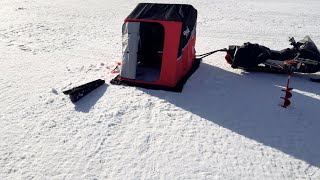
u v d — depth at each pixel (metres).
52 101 5.73
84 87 5.97
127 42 6.28
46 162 4.19
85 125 5.02
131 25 6.18
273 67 7.07
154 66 7.37
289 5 16.20
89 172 4.03
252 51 7.05
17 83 6.44
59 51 8.53
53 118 5.19
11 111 5.38
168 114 5.39
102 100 5.79
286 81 6.92
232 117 5.39
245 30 11.20
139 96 5.96
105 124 5.05
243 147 4.61
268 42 9.83
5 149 4.42
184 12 6.42
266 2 17.14
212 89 6.39
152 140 4.69
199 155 4.40
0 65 7.34
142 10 6.37
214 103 5.82
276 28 11.56
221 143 4.68
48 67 7.34
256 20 12.80
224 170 4.13
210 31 10.99
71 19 12.27
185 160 4.29
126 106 5.59
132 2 16.20
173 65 6.13
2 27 10.63
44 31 10.43
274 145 4.68
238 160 4.33
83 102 5.71
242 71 7.38
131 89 6.21
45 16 12.60
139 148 4.50
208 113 5.48
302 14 13.97
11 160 4.21
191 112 5.49
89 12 13.65
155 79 6.70
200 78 6.89
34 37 9.72
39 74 6.92
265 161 4.33
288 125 5.21
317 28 11.62
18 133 4.78
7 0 15.79
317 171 4.19
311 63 6.77
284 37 10.41
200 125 5.12
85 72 7.11
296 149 4.61
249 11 14.57
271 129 5.08
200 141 4.71
